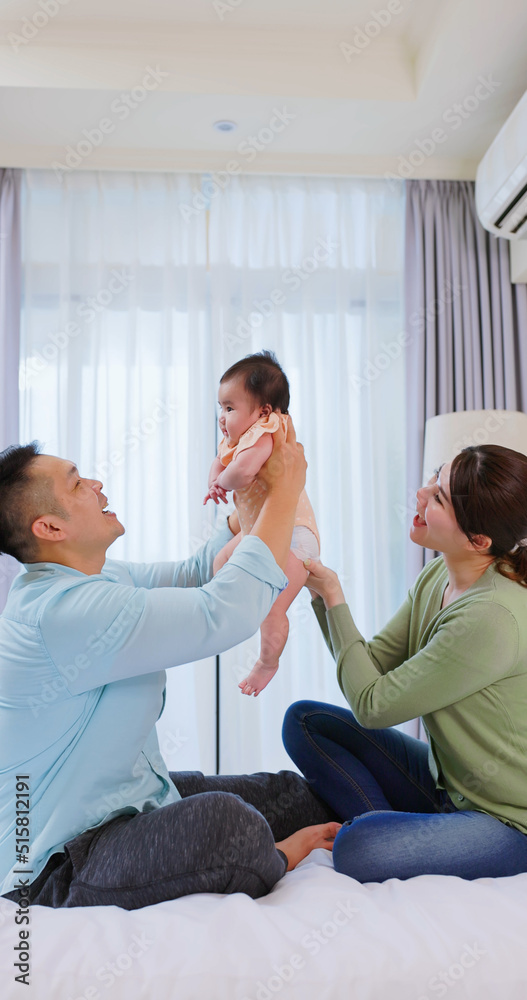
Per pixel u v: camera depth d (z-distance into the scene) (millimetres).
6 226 2770
